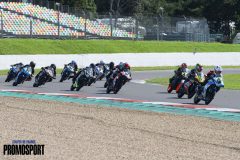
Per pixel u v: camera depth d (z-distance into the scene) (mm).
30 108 63594
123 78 84875
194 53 194875
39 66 148375
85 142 42219
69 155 37125
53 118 55406
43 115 57562
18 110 61375
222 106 70250
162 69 168625
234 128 51625
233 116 60188
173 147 41250
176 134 47438
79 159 35938
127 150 39438
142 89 96625
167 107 67812
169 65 186625
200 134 47719
